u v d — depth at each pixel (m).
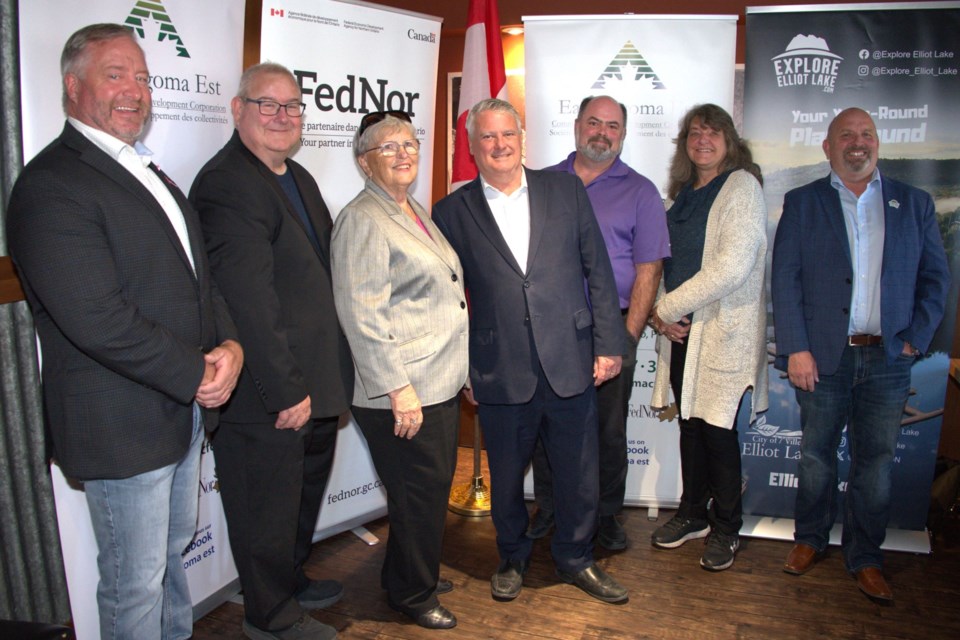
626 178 2.60
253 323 1.84
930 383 2.67
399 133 2.01
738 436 2.68
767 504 2.91
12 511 1.87
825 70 2.57
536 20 2.81
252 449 1.97
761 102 2.63
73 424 1.58
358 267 1.97
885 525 2.49
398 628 2.30
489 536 2.92
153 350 1.54
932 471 2.72
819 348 2.44
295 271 1.97
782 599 2.44
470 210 2.21
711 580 2.56
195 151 2.16
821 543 2.65
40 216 1.46
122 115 1.58
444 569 2.66
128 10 1.93
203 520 2.35
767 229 2.71
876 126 2.57
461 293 2.12
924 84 2.52
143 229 1.59
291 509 2.05
